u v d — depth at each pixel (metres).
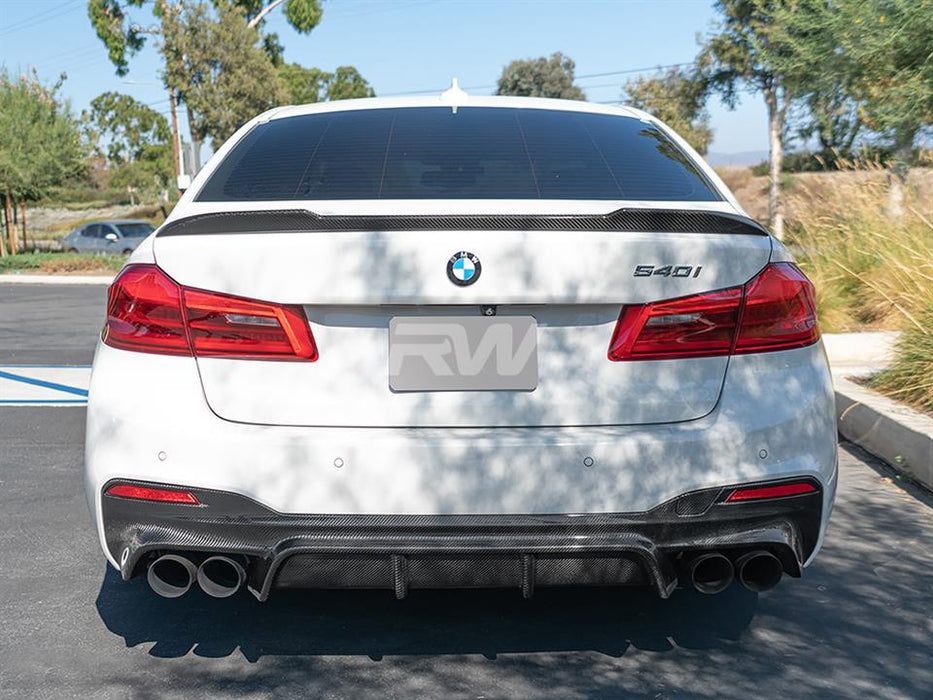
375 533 2.73
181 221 2.95
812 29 10.89
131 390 2.84
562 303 2.78
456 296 2.75
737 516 2.82
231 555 2.82
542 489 2.74
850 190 12.02
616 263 2.79
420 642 3.32
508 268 2.75
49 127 31.19
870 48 9.80
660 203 3.25
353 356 2.80
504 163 3.40
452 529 2.72
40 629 3.45
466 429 2.80
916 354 6.19
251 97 37.06
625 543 2.73
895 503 4.93
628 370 2.83
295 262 2.77
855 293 10.66
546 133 3.64
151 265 2.88
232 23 36.97
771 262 2.95
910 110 10.00
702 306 2.85
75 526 4.55
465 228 2.77
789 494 2.87
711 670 3.14
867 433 5.97
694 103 29.86
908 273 7.98
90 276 25.75
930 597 3.74
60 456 5.87
